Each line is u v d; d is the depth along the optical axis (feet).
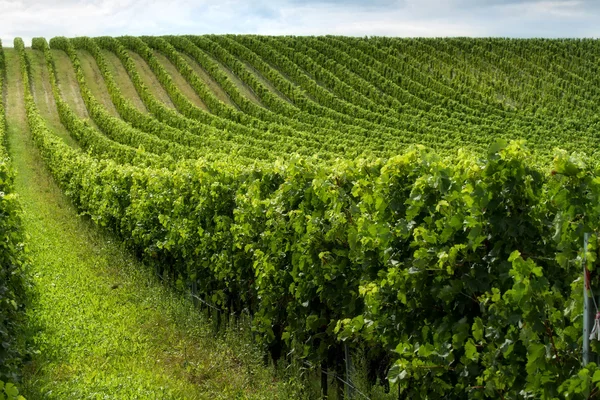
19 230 31.89
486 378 13.92
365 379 20.93
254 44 193.67
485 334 14.47
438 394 16.33
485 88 163.32
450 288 15.57
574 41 191.52
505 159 14.98
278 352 27.22
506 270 14.88
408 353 16.02
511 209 15.17
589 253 11.46
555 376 12.25
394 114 149.07
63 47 219.20
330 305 22.09
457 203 16.44
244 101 155.84
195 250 32.58
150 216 40.96
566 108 147.64
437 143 118.52
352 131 133.80
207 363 26.53
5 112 157.38
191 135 119.24
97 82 185.26
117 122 132.26
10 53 214.48
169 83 168.96
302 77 169.17
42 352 26.66
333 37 202.39
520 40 193.98
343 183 21.94
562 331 12.75
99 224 55.26
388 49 194.08
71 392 22.74
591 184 13.02
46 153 97.09
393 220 18.35
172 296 34.37
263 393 23.29
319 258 22.02
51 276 38.32
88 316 31.14
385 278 17.61
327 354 23.06
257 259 25.21
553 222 14.16
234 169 33.14
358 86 166.20
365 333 18.63
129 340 28.32
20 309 28.27
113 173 52.37
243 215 27.37
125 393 22.72
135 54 205.87
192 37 206.39
